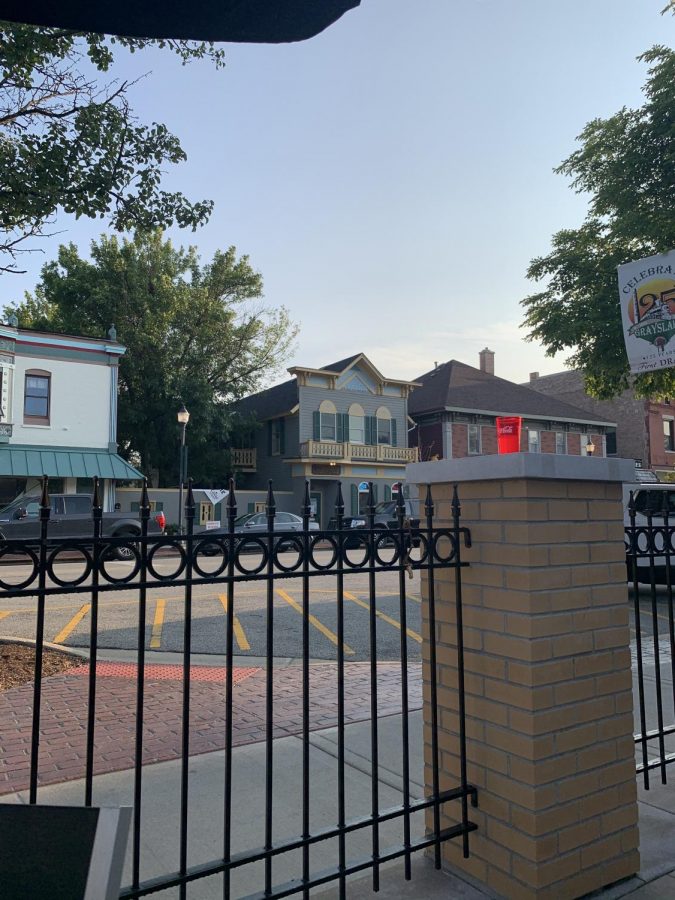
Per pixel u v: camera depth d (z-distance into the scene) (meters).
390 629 9.34
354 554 18.08
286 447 33.66
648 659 7.46
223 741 4.75
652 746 4.61
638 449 39.53
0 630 8.95
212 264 34.62
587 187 16.50
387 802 3.75
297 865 3.07
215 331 33.25
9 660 6.98
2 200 6.15
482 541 2.93
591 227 16.70
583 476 2.87
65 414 24.36
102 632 8.88
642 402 39.50
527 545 2.72
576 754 2.79
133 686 6.27
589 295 16.62
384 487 34.28
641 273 7.64
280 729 5.02
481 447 36.66
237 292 34.91
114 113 6.51
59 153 6.34
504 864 2.76
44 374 24.06
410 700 5.82
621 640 3.02
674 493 12.16
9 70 6.12
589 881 2.79
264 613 10.33
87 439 24.70
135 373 31.34
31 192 6.18
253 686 6.31
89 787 2.12
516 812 2.72
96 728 5.06
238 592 12.54
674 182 15.00
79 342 24.70
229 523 2.43
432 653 2.88
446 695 3.10
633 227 15.29
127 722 5.19
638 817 3.29
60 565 16.11
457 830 2.88
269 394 38.00
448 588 3.11
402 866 3.02
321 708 5.59
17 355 23.50
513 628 2.76
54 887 1.27
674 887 2.88
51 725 5.12
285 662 7.38
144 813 3.59
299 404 32.84
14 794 3.86
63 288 31.23
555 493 2.83
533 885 2.63
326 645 8.28
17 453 23.12
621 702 2.99
